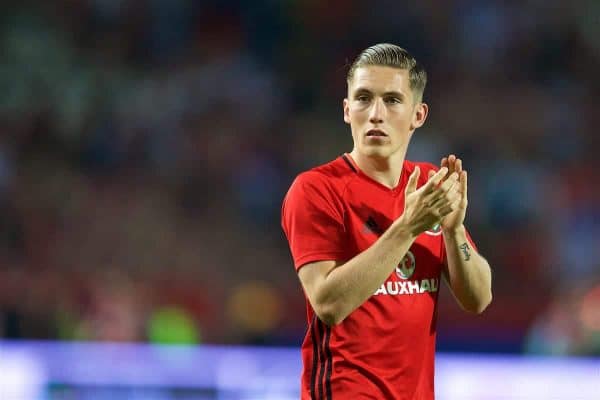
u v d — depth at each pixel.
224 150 53.59
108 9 59.12
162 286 46.03
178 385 31.66
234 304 44.75
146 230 48.75
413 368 13.20
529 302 43.69
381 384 12.92
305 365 13.48
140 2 59.75
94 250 47.53
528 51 60.84
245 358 31.72
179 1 60.41
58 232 47.72
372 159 13.53
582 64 60.59
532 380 32.00
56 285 43.84
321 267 12.91
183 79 57.56
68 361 31.94
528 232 50.12
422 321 13.33
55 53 56.34
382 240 12.34
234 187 52.38
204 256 48.44
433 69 60.16
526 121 57.16
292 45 60.62
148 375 31.75
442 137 55.47
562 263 48.81
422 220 12.23
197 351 31.78
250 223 51.22
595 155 55.88
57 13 58.12
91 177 51.62
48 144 52.69
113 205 49.72
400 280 13.24
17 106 53.50
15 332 39.75
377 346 12.98
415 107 13.61
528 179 52.59
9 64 54.88
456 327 42.09
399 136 13.27
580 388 32.06
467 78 59.78
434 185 12.10
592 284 45.97
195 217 50.69
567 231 50.69
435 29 61.09
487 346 42.19
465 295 13.80
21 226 47.44
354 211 13.32
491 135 55.84
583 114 58.16
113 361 31.88
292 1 61.28
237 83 57.75
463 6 61.75
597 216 51.75
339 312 12.38
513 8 61.88
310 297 12.84
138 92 55.94
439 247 13.79
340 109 58.56
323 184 13.38
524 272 48.03
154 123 54.44
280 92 58.56
